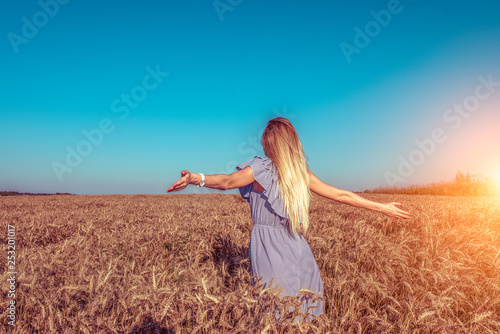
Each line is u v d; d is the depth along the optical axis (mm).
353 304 2299
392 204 2459
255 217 2395
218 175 2076
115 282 2549
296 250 2287
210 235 4938
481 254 3805
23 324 2088
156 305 1929
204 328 1703
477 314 2055
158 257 3771
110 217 8086
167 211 10125
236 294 1963
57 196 27094
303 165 2297
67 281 2643
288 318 1818
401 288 2793
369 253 3570
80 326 1820
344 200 2449
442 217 7492
